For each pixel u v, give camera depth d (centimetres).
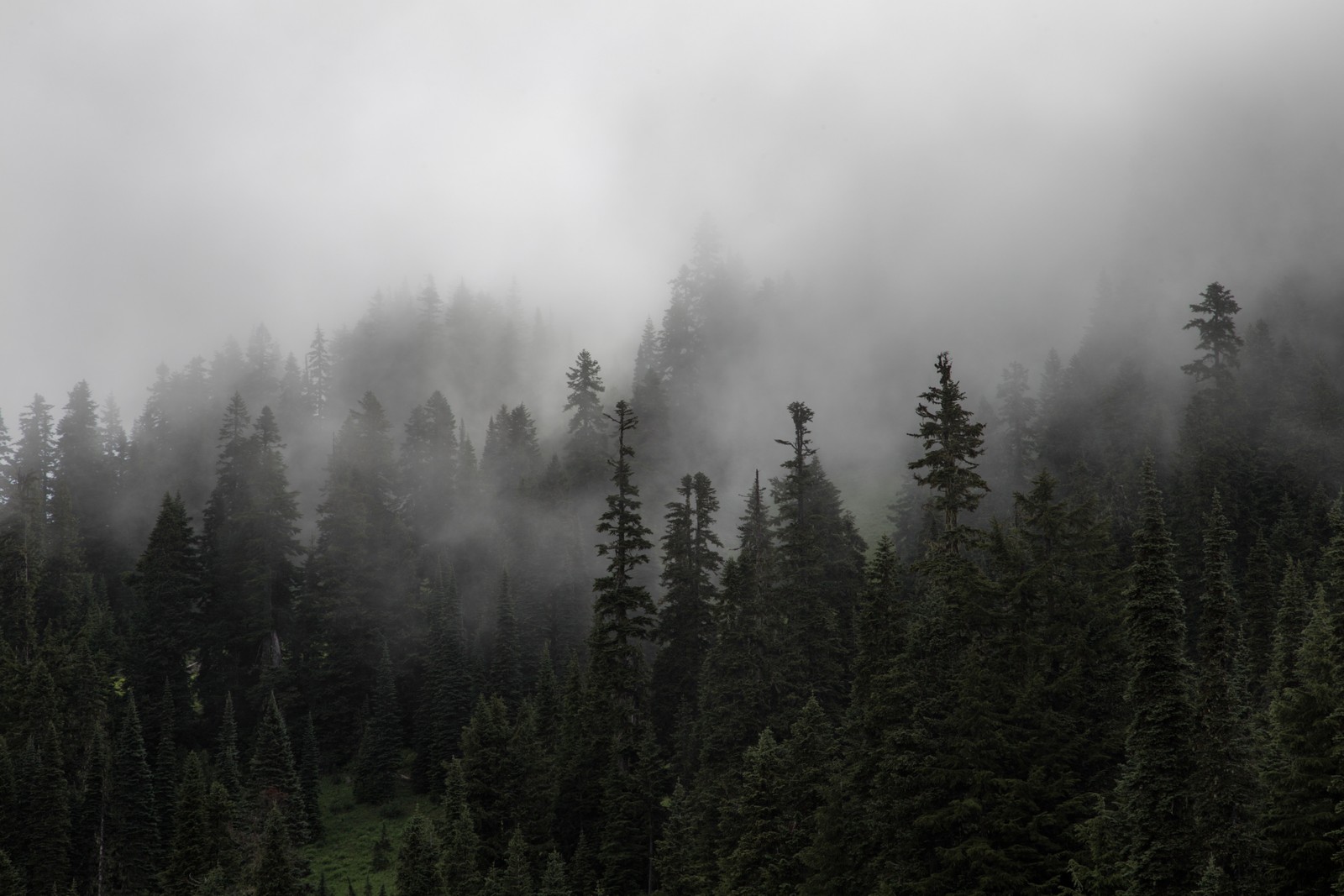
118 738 7481
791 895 4022
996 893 3294
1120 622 3938
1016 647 3838
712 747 5325
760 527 7088
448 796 6525
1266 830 2802
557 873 5331
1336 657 2988
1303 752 2914
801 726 4366
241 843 6150
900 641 4531
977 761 3506
